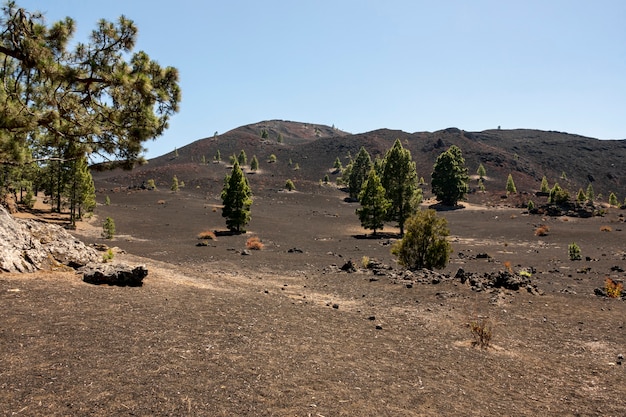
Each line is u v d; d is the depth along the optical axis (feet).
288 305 40.57
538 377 24.72
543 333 36.11
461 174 283.18
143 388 17.11
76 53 33.71
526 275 71.20
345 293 52.90
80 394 16.05
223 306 35.63
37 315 25.55
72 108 35.47
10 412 14.19
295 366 22.09
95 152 38.93
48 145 39.19
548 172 524.93
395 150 167.02
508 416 18.45
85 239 118.11
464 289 53.31
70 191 141.79
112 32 33.81
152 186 327.06
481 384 22.63
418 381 22.00
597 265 88.58
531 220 202.80
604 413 19.57
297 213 239.71
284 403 17.12
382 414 17.15
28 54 30.25
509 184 332.19
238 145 615.98
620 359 29.27
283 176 449.06
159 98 36.09
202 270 68.90
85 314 27.20
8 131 31.73
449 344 30.96
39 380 16.92
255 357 22.80
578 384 23.84
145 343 22.94
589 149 612.70
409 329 35.09
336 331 31.76
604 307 46.68
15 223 40.68
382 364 24.43
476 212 248.11
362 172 320.91
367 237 155.74
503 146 624.18
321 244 133.18
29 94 33.32
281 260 92.58
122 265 40.63
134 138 37.09
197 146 629.51
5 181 125.59
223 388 17.98
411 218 73.05
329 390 19.16
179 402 16.15
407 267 73.31
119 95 34.76
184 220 187.93
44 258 39.78
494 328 36.99
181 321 28.66
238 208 155.74
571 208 222.69
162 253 96.94
